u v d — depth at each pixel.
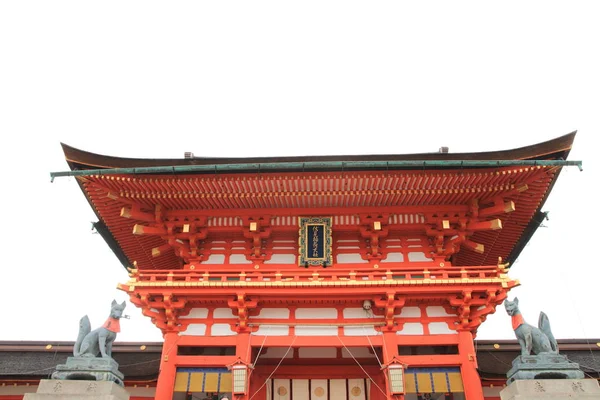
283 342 17.73
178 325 18.19
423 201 19.38
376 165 17.58
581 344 23.67
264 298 18.00
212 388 17.19
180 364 17.45
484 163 17.33
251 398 19.88
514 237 22.47
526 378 14.61
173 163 18.39
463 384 16.89
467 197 19.16
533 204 20.09
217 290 17.75
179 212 19.84
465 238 19.67
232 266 19.77
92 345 15.60
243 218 19.83
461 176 18.11
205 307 18.58
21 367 22.31
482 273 17.98
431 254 19.69
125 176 18.19
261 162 18.23
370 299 18.02
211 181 18.25
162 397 16.77
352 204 19.58
